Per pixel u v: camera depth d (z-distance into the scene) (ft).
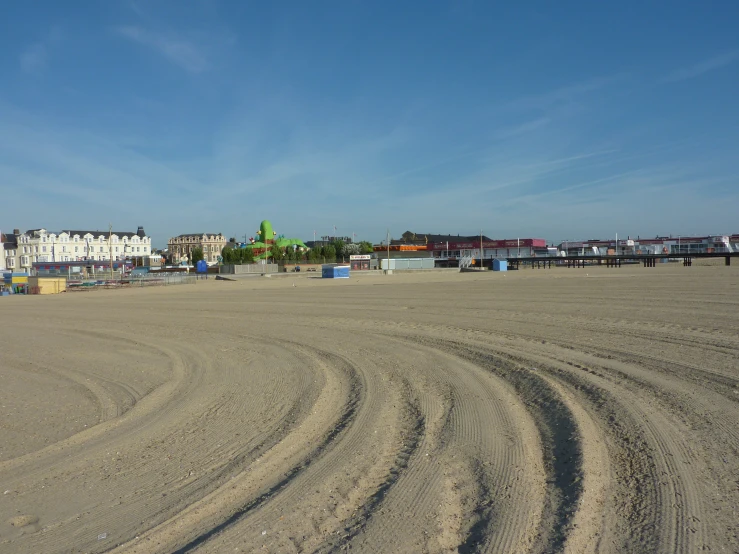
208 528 14.74
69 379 36.01
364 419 23.71
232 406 27.27
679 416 21.65
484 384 29.27
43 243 432.66
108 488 17.90
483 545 13.04
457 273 233.14
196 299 106.73
